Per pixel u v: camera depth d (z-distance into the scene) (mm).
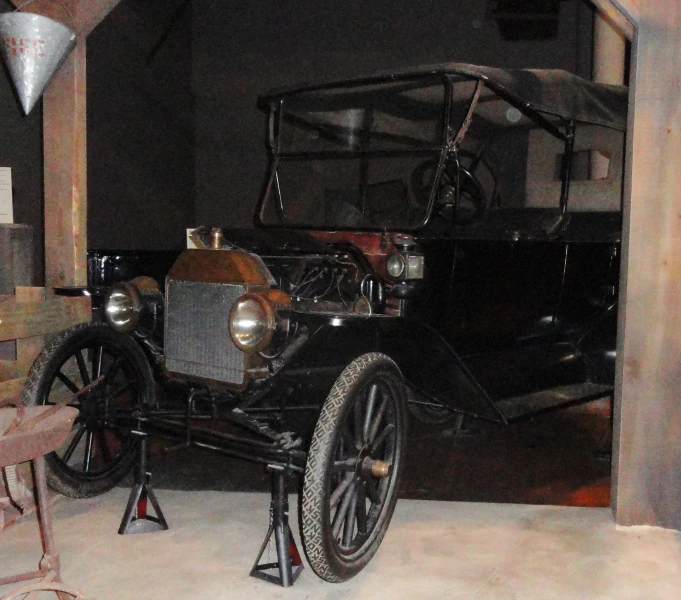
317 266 2939
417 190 3391
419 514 2809
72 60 3232
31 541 2492
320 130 3709
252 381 2318
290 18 7184
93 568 2301
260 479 3234
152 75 6363
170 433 2482
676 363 2619
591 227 4145
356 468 2236
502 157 4086
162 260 3527
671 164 2559
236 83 7254
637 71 2561
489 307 3539
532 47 6961
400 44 7105
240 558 2402
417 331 2732
